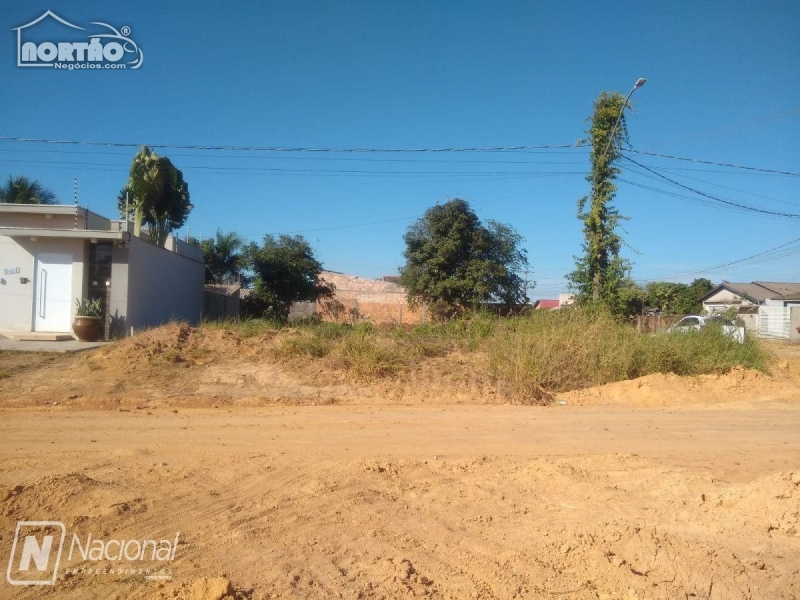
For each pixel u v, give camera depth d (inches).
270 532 208.2
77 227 827.4
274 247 1181.7
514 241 1154.0
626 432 380.2
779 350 952.3
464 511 230.5
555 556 190.1
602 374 550.9
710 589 171.6
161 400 452.4
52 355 565.0
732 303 1718.8
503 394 503.5
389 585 172.2
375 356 533.3
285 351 556.4
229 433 350.9
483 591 170.4
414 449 325.1
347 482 259.6
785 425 412.2
